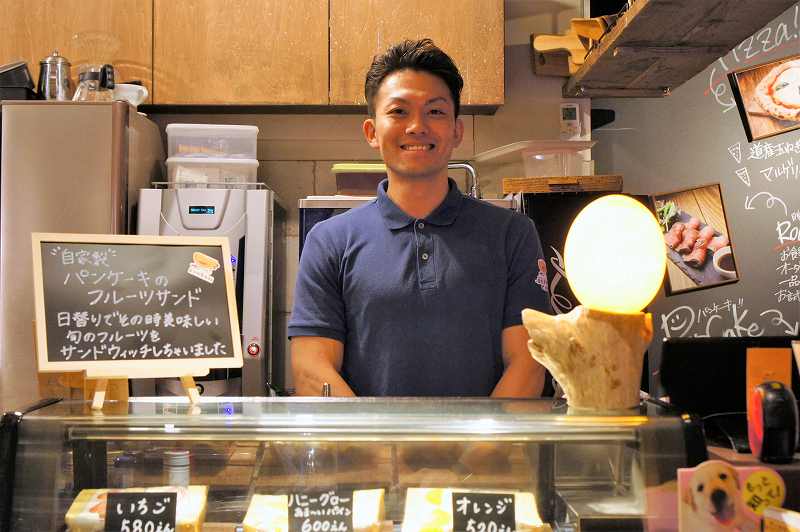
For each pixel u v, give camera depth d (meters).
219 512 0.97
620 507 0.95
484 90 2.89
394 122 1.47
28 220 2.53
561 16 3.23
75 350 1.00
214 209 2.62
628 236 0.99
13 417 0.96
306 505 0.94
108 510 0.94
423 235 1.54
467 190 3.21
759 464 0.98
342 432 0.95
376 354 1.51
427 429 0.95
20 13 2.83
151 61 2.84
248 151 2.83
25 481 0.95
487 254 1.55
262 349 2.58
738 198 3.08
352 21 2.87
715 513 0.94
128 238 1.08
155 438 0.96
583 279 1.01
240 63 2.85
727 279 3.04
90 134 2.55
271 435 0.95
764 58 2.98
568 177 2.67
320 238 1.59
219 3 2.85
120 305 1.05
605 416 0.97
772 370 1.23
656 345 3.12
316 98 2.87
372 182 2.77
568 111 3.20
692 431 0.95
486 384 1.52
